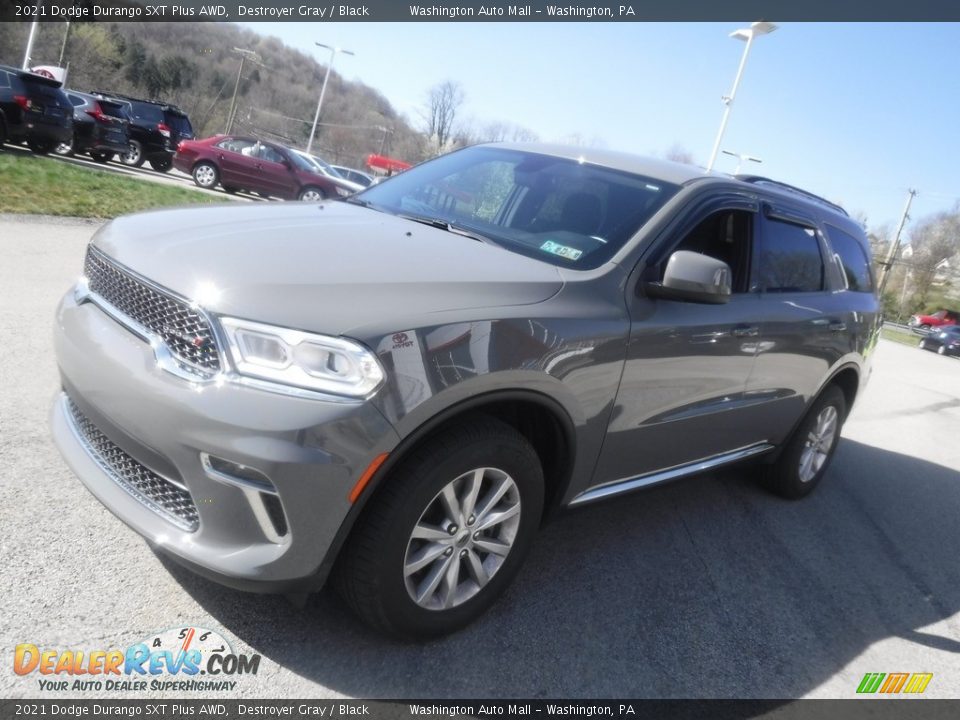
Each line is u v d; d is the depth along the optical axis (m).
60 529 2.89
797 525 4.72
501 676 2.65
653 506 4.46
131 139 19.69
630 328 2.98
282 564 2.27
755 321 3.74
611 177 3.66
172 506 2.42
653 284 3.10
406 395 2.27
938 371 19.14
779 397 4.27
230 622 2.61
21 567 2.62
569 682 2.70
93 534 2.91
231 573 2.26
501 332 2.52
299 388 2.18
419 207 3.69
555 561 3.52
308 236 2.82
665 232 3.30
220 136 19.08
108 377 2.40
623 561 3.68
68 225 9.35
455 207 3.64
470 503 2.60
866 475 6.30
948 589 4.30
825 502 5.33
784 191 4.46
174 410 2.22
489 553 2.82
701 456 3.94
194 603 2.66
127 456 2.54
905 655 3.44
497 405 2.79
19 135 13.89
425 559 2.54
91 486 2.57
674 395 3.35
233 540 2.28
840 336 4.64
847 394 5.25
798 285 4.29
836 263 4.75
